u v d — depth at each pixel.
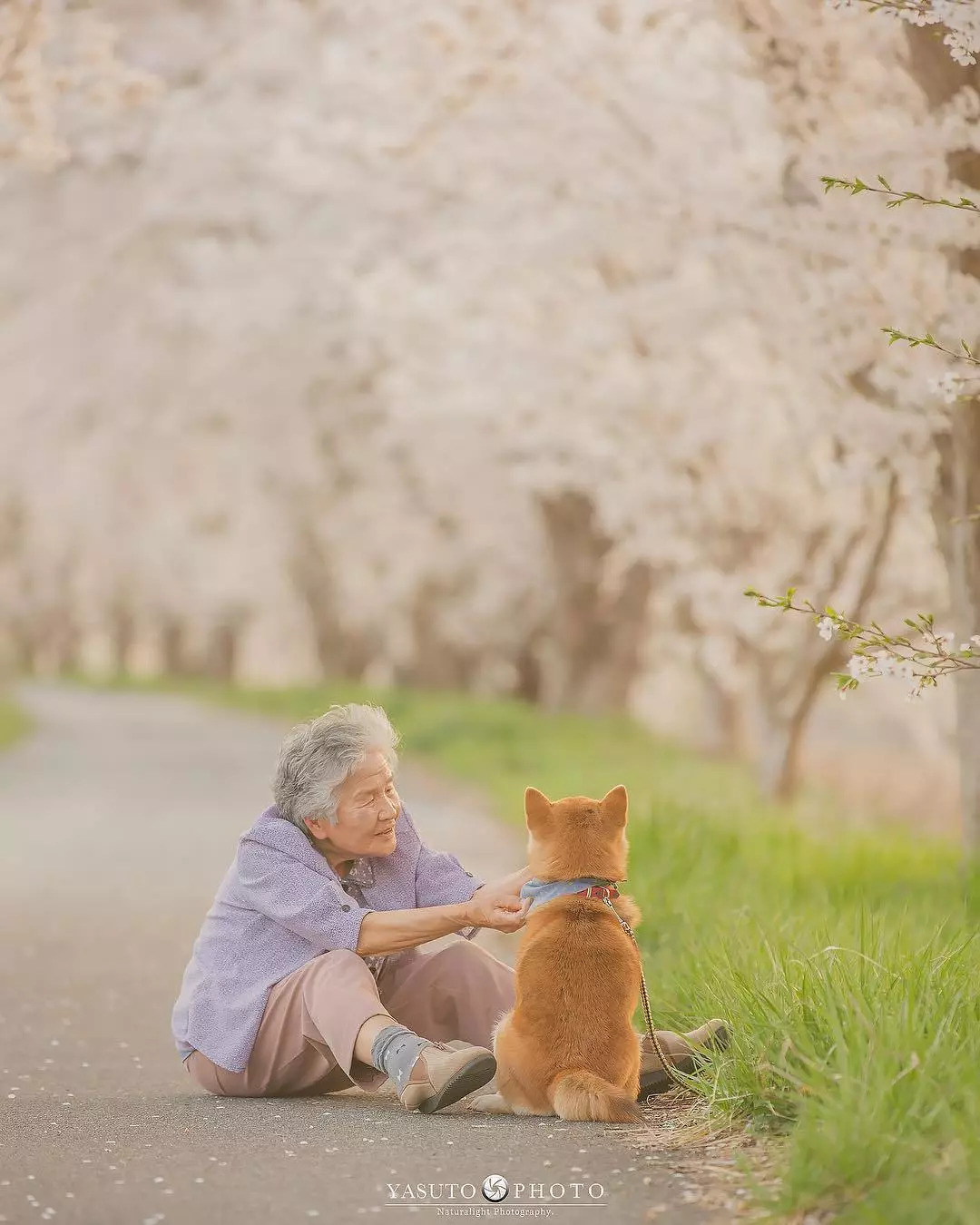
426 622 36.16
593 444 16.25
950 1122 3.76
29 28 10.20
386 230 16.33
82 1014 6.73
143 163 19.14
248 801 17.42
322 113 15.59
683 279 13.60
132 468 35.75
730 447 15.37
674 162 11.14
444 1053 4.59
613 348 15.30
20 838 13.92
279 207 19.09
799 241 9.82
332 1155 4.21
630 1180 3.95
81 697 47.97
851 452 11.38
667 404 15.01
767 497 15.95
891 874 9.45
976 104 8.17
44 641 69.25
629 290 14.02
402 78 12.96
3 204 22.98
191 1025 5.09
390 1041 4.65
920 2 5.68
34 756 24.44
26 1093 5.20
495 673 37.06
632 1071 4.62
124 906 9.98
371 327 18.61
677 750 23.14
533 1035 4.59
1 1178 4.04
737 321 13.34
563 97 11.48
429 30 11.48
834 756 27.05
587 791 15.05
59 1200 3.84
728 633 17.25
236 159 17.94
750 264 11.27
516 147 12.19
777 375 12.92
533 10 11.61
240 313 21.11
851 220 9.23
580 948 4.60
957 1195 3.43
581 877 4.74
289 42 16.23
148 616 60.91
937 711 18.22
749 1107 4.41
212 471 35.16
